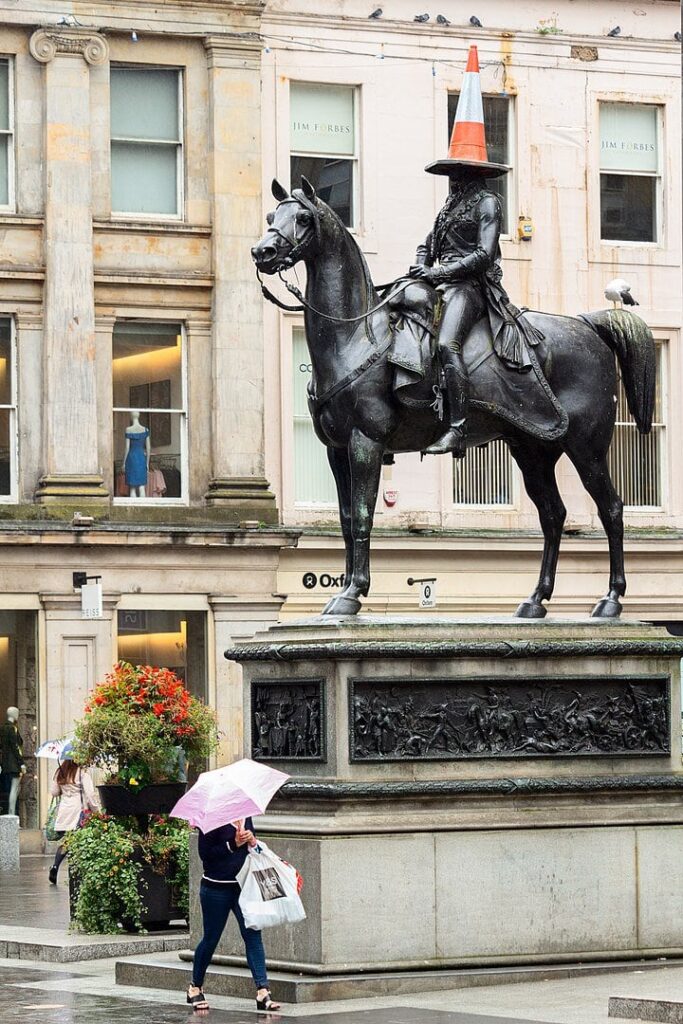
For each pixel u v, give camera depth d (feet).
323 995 54.90
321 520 135.44
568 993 54.54
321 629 58.85
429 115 139.03
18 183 130.00
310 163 136.87
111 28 131.03
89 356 130.00
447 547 137.59
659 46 145.28
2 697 127.65
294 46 135.74
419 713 58.90
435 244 62.59
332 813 57.31
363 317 59.82
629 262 144.36
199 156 133.69
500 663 59.88
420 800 58.13
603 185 144.56
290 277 135.03
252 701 61.05
